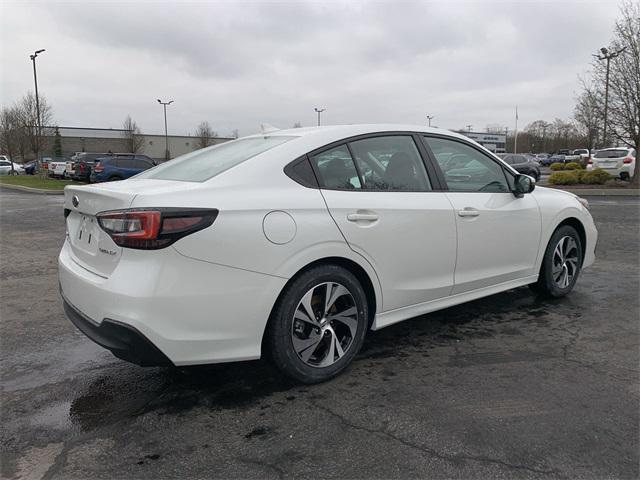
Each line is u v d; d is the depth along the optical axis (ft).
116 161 75.51
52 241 29.27
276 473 7.65
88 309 9.21
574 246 16.33
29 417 9.43
